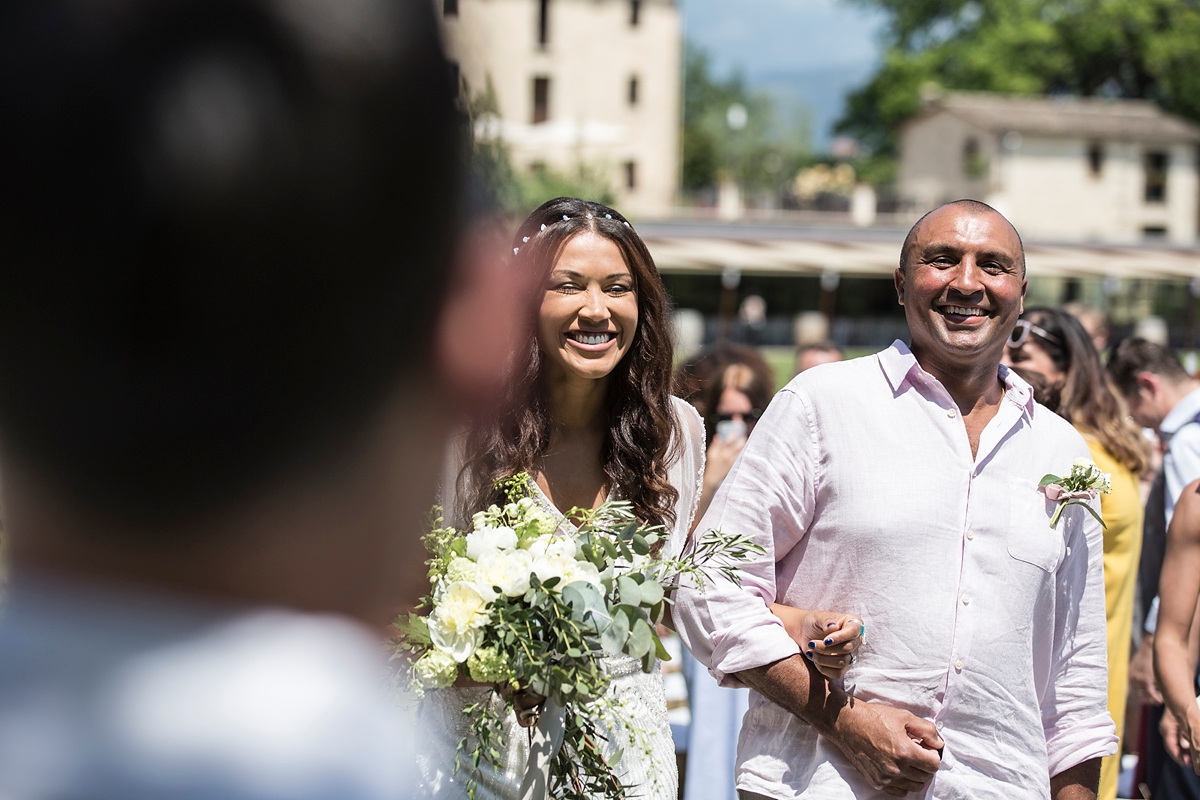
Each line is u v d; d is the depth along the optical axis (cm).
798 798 242
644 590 205
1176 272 3297
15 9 38
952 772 236
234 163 38
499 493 258
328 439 42
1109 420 353
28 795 41
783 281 3869
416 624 202
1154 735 387
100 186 38
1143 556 399
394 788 47
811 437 252
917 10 5638
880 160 6066
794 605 254
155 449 40
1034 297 4034
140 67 38
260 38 39
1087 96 5666
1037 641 253
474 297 44
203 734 43
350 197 40
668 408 290
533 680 197
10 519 41
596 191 3759
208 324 39
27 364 39
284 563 43
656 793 247
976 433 255
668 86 4638
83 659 42
